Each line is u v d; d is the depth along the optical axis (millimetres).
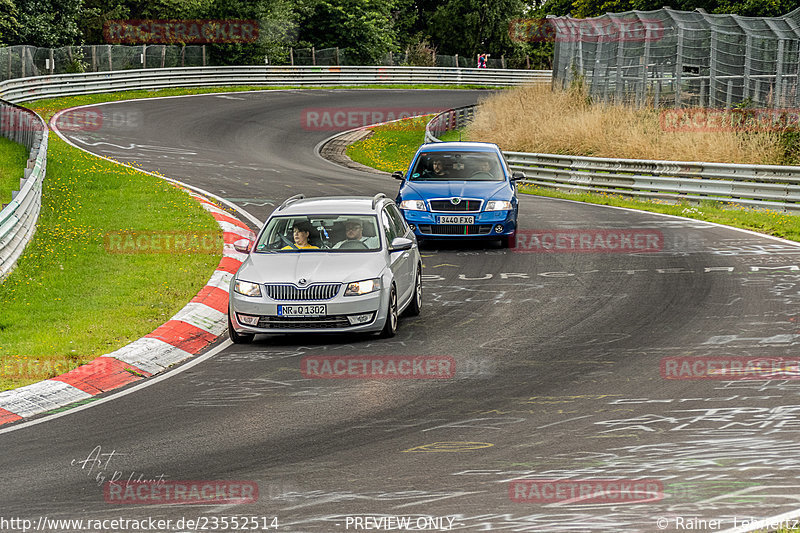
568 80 116188
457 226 49312
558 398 25297
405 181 52438
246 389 27109
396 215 37812
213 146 104312
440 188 50375
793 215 60906
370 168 96812
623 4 154000
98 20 176125
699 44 94562
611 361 29000
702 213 61812
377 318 32000
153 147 98375
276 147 108500
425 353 30656
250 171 85688
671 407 24234
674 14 97062
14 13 148625
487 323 34688
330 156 105688
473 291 40344
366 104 152500
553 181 82250
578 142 92438
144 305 37344
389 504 18094
